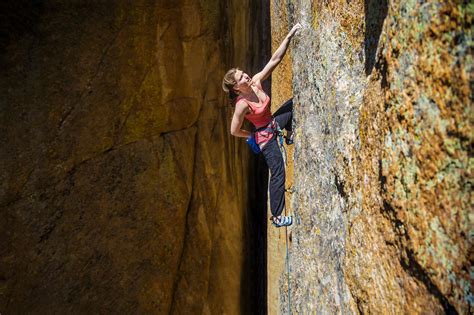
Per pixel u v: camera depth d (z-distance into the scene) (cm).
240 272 665
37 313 463
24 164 448
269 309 569
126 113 516
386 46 189
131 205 529
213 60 595
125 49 502
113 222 516
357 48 236
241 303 673
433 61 156
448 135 150
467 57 141
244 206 679
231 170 645
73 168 481
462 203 145
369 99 208
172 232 569
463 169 144
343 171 239
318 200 299
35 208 457
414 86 167
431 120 158
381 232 194
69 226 482
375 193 199
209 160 612
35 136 452
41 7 439
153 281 556
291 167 407
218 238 633
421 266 164
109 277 517
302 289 345
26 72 440
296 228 379
